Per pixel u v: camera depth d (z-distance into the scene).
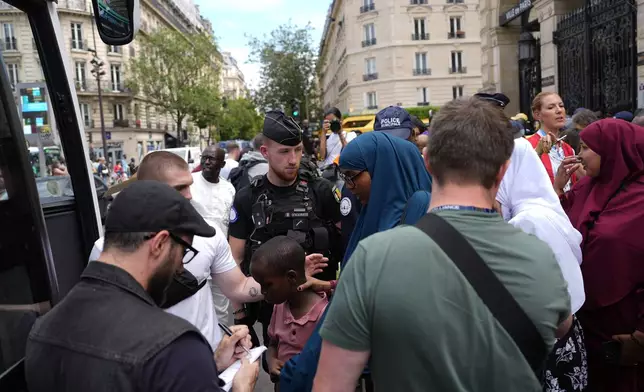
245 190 3.41
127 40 2.62
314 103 56.97
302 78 51.28
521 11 15.31
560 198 3.12
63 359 1.37
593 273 2.61
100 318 1.39
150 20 60.84
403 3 44.75
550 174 3.90
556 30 13.07
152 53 45.44
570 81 12.29
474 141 1.43
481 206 1.46
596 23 10.98
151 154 2.73
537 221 2.16
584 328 2.72
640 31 9.67
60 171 2.67
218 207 4.65
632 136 2.59
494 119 1.47
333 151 8.34
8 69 2.29
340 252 3.48
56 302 1.99
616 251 2.53
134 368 1.30
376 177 2.28
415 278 1.33
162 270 1.53
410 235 1.40
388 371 1.36
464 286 1.34
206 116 49.53
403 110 3.15
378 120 3.15
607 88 10.63
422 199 2.08
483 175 1.44
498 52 17.94
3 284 1.84
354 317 1.37
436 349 1.31
